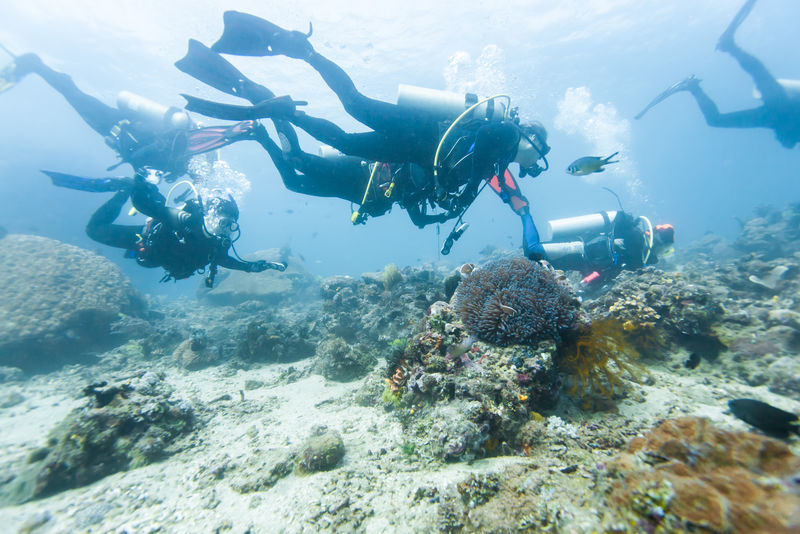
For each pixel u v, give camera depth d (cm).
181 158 677
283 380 570
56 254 971
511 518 195
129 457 339
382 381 438
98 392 366
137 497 284
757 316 473
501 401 305
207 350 745
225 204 570
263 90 493
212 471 307
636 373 381
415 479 261
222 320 1160
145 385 397
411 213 539
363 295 883
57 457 317
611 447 277
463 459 272
